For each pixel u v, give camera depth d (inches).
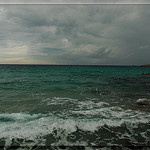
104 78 949.2
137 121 225.0
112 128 200.7
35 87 535.8
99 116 246.4
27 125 205.2
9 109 279.3
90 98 384.2
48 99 363.3
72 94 429.4
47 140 168.7
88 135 181.6
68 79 842.8
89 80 808.9
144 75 1304.1
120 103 336.2
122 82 751.1
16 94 411.8
